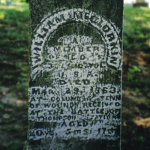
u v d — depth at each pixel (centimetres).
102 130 243
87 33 223
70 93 234
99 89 236
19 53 589
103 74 233
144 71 571
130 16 1008
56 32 221
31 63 226
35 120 236
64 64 228
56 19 218
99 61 230
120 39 227
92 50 227
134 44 703
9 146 304
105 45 227
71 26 221
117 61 231
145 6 1392
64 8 216
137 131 349
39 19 217
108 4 219
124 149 307
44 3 214
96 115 240
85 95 236
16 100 425
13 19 816
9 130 339
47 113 236
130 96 468
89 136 244
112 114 241
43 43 222
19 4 1338
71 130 241
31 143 240
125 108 423
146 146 314
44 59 226
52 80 230
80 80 232
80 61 229
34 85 230
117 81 235
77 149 245
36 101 233
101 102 238
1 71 512
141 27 836
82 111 238
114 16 221
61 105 236
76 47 226
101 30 223
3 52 582
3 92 447
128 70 569
